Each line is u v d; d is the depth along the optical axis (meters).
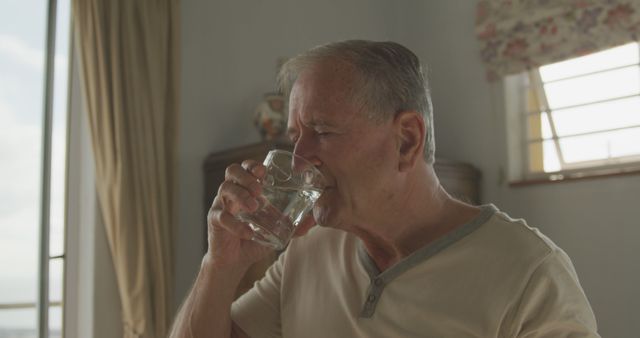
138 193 2.79
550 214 3.38
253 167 0.92
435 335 0.99
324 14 3.87
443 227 1.05
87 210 2.94
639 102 3.21
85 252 2.92
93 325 2.83
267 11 3.61
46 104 2.87
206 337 1.13
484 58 3.65
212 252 1.09
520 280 0.95
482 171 3.69
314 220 1.03
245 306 1.24
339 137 0.96
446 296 0.98
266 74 3.56
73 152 2.96
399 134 0.99
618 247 3.10
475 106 3.76
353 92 0.95
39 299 2.81
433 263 1.01
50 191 2.85
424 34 4.05
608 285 3.13
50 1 2.88
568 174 3.41
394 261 1.08
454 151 3.85
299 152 0.98
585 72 3.43
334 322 1.11
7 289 2.79
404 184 1.01
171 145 2.96
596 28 3.20
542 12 3.40
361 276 1.09
